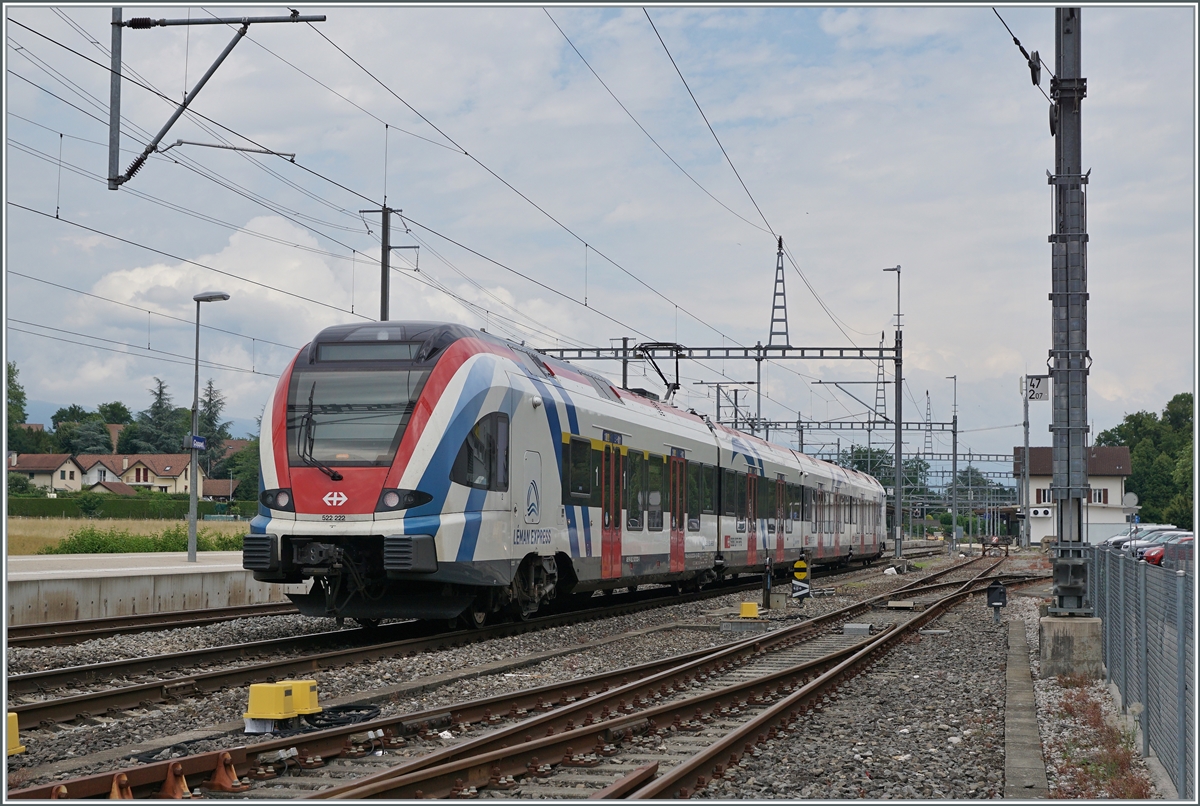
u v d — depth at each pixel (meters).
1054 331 13.87
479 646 15.47
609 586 20.75
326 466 14.90
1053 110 13.92
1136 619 10.36
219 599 22.83
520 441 16.78
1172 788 8.05
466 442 15.33
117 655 14.37
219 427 136.00
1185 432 120.00
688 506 25.00
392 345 15.65
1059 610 13.63
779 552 33.19
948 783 8.17
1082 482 13.69
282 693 9.21
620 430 21.14
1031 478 110.00
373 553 14.93
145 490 118.31
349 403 15.21
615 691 10.73
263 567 14.84
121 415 157.88
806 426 56.94
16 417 115.06
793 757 8.91
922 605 24.62
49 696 10.93
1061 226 13.95
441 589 15.87
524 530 16.86
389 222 31.45
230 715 10.10
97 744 8.88
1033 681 13.30
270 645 14.55
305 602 16.03
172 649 15.16
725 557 27.73
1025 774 8.37
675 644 17.12
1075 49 13.86
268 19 15.76
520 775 7.88
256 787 7.45
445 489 14.95
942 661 15.30
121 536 38.62
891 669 14.49
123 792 6.83
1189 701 7.62
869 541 48.50
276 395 15.60
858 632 19.23
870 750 9.28
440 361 15.54
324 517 14.76
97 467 122.56
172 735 9.21
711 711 10.67
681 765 7.67
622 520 21.12
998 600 21.06
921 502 93.81
